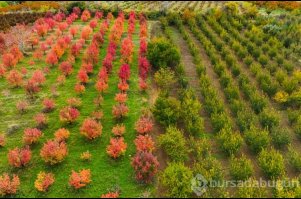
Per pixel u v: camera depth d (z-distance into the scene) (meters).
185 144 21.75
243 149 21.91
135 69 32.25
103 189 18.47
